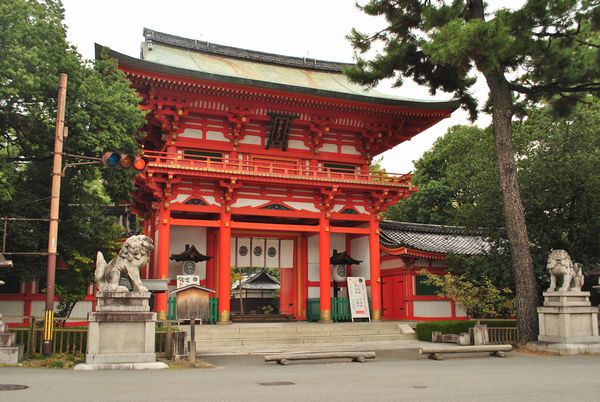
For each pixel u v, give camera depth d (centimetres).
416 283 3272
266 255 3266
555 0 1973
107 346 1522
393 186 3153
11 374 1335
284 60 3862
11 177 1773
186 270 2917
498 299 2656
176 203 2828
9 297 2655
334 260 3241
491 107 2667
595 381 1280
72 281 2462
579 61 2319
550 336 2128
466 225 2958
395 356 1986
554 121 2678
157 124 2977
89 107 1916
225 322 2762
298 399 992
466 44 1900
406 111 3194
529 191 2609
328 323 2888
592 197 2481
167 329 1847
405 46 2461
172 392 1068
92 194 2219
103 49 2311
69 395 1012
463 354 1988
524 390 1127
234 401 966
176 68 2633
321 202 3103
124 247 1606
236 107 2977
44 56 1775
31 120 1831
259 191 3019
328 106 3081
